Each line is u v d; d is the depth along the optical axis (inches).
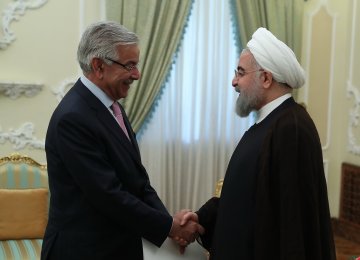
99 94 63.7
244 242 62.6
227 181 66.8
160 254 69.9
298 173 59.1
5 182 120.3
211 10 152.4
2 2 130.9
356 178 161.8
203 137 155.6
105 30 61.1
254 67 64.4
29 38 134.8
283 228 57.8
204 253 74.4
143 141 149.4
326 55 167.3
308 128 61.1
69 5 137.6
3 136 134.9
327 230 61.7
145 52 142.1
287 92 65.0
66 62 139.0
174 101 151.9
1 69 132.9
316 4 163.9
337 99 170.7
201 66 153.3
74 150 59.7
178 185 154.3
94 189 59.9
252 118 159.9
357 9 161.3
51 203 65.4
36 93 136.9
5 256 105.9
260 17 153.6
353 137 164.7
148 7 141.3
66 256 62.9
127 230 65.4
